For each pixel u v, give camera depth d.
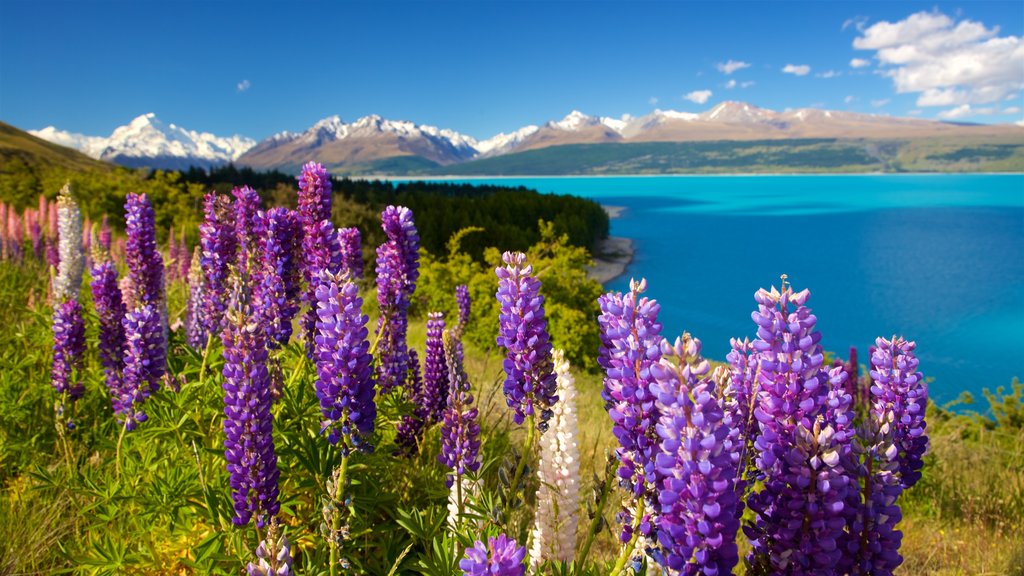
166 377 4.44
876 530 2.14
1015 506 7.08
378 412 4.39
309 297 4.10
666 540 1.94
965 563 5.64
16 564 3.57
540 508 3.55
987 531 6.47
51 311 6.97
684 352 1.90
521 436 5.92
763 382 2.11
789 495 2.04
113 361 4.57
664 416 1.96
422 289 19.64
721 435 1.83
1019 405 11.39
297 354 4.36
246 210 4.50
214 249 4.63
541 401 2.90
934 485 7.64
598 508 2.68
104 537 3.62
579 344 18.34
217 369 4.58
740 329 37.12
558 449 3.50
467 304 7.94
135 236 5.02
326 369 2.75
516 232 44.56
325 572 2.93
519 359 2.85
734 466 2.01
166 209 26.83
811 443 2.01
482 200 58.31
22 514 3.95
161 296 5.29
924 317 42.28
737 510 2.36
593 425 7.79
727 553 1.83
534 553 3.55
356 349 2.74
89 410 5.35
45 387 5.31
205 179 37.97
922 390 2.64
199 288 5.62
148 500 3.54
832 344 35.25
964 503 7.02
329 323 2.74
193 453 3.90
